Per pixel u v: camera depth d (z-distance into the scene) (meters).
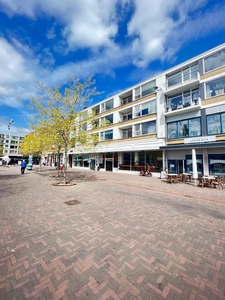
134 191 8.98
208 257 2.90
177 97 17.47
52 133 10.10
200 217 4.96
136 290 2.12
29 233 3.66
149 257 2.86
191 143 15.23
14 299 1.93
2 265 2.55
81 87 10.35
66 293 2.04
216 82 14.35
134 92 21.70
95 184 11.11
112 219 4.59
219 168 13.59
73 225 4.13
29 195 7.31
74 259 2.74
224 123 13.53
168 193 8.76
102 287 2.15
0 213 4.89
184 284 2.25
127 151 21.64
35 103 9.48
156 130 18.42
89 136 11.34
